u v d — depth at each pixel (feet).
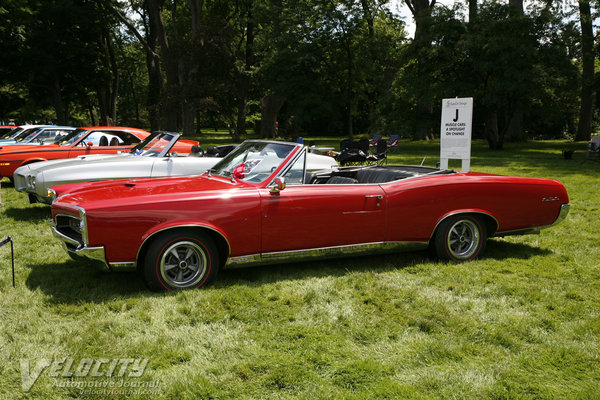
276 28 99.60
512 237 21.18
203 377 9.11
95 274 15.51
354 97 106.52
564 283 14.92
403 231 15.99
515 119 104.47
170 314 12.10
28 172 25.35
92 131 36.19
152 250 13.21
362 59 95.35
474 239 17.25
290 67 95.35
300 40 95.81
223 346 10.46
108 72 114.52
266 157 15.80
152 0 104.53
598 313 12.51
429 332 11.44
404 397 8.59
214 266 14.08
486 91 77.00
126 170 24.59
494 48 71.82
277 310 12.55
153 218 13.02
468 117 24.64
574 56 89.86
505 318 12.14
